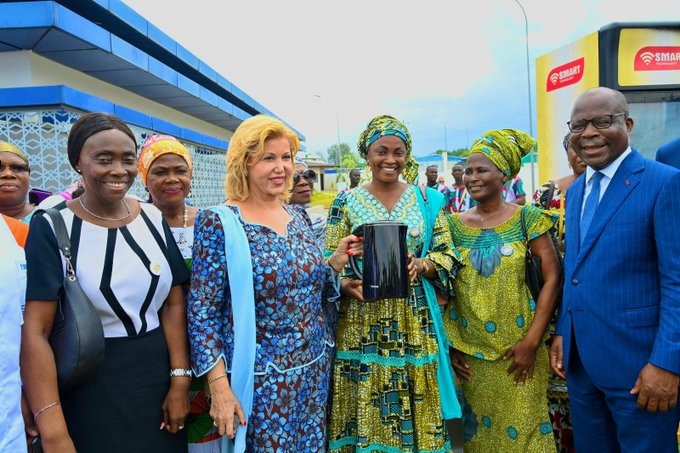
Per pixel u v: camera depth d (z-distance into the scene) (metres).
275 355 1.89
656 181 1.91
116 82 10.65
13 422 1.47
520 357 2.33
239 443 1.80
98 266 1.66
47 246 1.59
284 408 1.89
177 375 1.84
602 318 2.02
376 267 2.01
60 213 1.67
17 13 6.28
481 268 2.40
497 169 2.41
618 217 1.98
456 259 2.36
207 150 15.08
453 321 2.57
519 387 2.37
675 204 1.83
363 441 2.25
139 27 10.48
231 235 1.85
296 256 1.95
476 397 2.48
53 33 6.68
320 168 52.47
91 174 1.65
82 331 1.53
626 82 4.85
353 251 2.14
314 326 2.02
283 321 1.91
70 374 1.53
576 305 2.12
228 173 2.01
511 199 6.41
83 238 1.67
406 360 2.31
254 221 1.95
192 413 2.08
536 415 2.38
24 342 1.53
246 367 1.84
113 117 1.73
